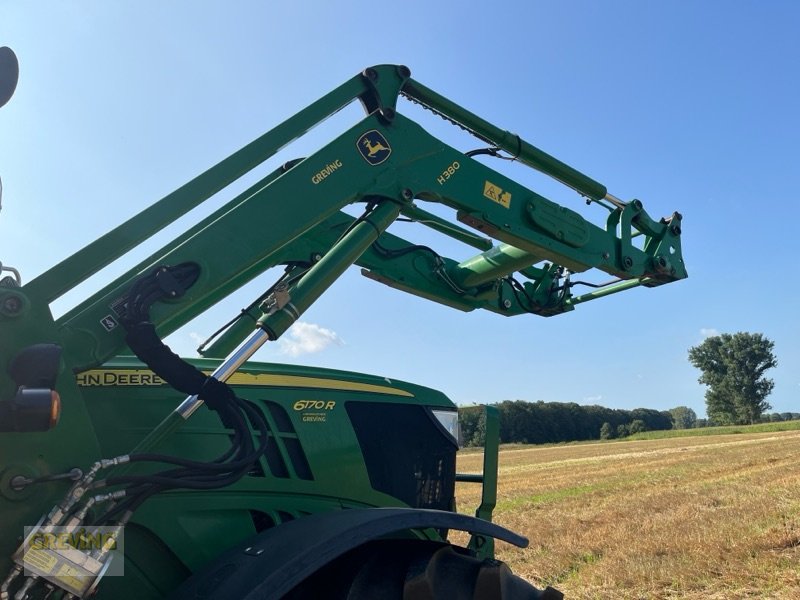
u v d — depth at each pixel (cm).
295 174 359
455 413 430
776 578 679
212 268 316
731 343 8206
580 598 674
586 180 511
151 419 307
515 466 3192
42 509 237
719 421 8350
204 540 304
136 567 289
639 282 568
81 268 298
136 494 258
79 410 255
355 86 405
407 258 545
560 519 1166
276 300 320
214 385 289
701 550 802
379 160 393
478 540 452
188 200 338
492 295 568
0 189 269
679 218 573
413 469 396
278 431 345
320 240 464
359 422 378
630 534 948
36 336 250
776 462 2012
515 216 466
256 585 243
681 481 1697
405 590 278
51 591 229
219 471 281
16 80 276
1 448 235
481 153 479
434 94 436
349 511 298
